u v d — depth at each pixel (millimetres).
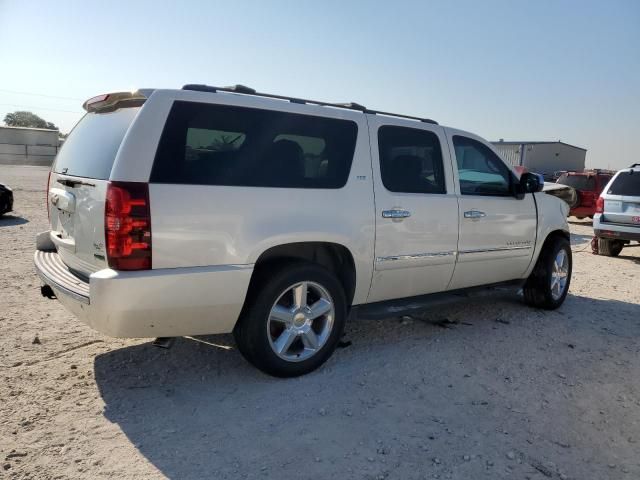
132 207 3264
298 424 3402
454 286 5289
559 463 3096
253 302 3814
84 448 3031
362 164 4355
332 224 4102
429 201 4781
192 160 3518
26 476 2750
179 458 2977
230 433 3262
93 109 4219
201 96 3623
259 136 3842
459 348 4906
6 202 12992
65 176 4008
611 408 3826
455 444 3244
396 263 4586
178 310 3480
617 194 10688
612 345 5195
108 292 3227
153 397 3686
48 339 4656
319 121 4184
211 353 4484
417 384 4074
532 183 5688
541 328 5645
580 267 9805
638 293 7617
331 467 2951
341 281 4461
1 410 3398
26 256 8148
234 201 3621
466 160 5328
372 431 3354
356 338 5070
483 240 5336
